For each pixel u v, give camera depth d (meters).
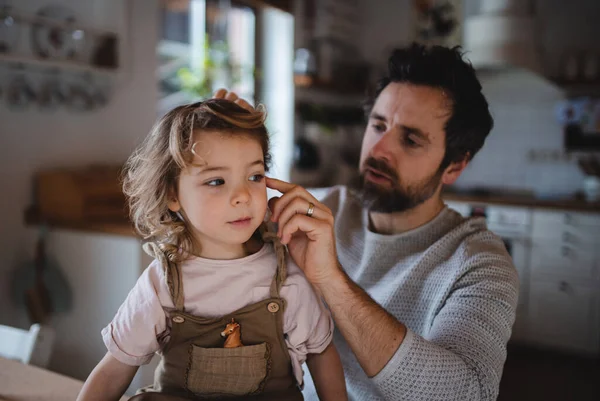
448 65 1.10
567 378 3.09
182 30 3.39
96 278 2.25
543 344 3.50
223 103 0.80
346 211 1.28
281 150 3.90
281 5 3.68
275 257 0.85
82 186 2.36
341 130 4.41
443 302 0.99
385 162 1.11
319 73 4.03
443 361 0.80
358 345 0.83
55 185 2.36
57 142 2.51
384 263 1.13
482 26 3.50
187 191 0.76
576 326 3.39
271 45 3.90
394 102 1.12
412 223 1.16
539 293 3.48
